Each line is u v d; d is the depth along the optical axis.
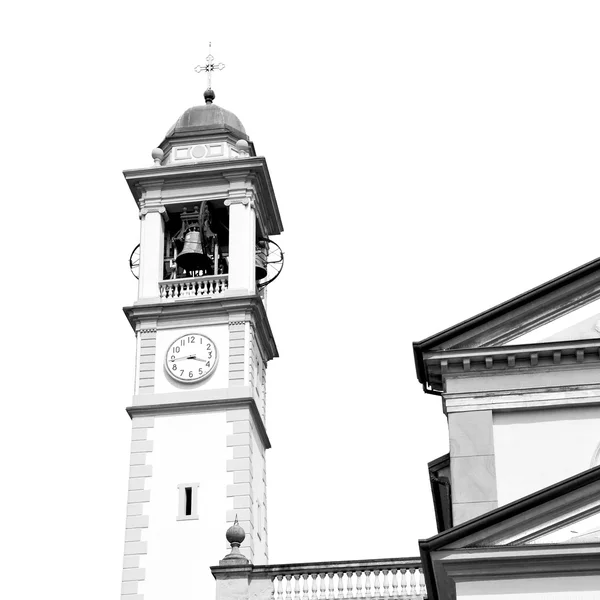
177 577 51.03
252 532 52.16
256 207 58.41
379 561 41.91
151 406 53.94
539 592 31.75
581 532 32.31
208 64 62.78
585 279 36.38
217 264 57.28
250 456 53.28
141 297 56.09
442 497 40.50
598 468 32.47
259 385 56.84
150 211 57.75
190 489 52.47
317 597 41.59
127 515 52.22
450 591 33.12
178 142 59.47
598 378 35.91
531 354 36.00
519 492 35.16
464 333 36.47
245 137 59.94
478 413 35.97
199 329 55.38
